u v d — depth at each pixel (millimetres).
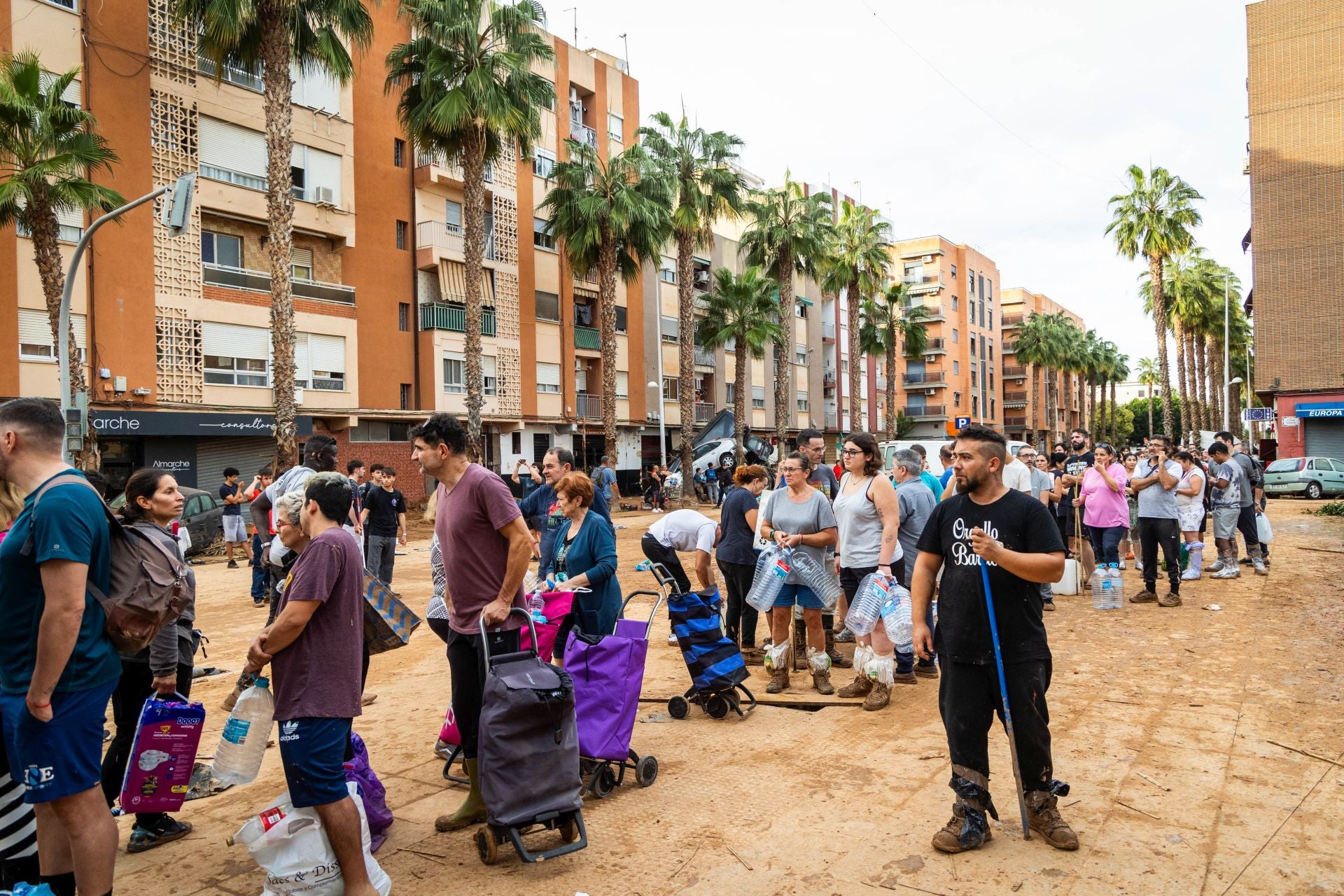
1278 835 3869
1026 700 3783
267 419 23734
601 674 4652
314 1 19500
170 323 22141
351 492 3574
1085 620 9016
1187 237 39250
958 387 73750
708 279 45656
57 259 17172
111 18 20938
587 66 37500
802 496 6559
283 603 3805
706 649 5930
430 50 23844
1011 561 3598
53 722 3014
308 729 3246
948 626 3887
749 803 4422
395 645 4316
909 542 7090
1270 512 25188
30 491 3146
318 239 26422
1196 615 9219
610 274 30859
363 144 27625
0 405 3211
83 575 2988
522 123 24375
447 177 29578
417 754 5391
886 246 43969
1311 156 33375
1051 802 3842
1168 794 4367
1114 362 95438
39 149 16578
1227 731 5340
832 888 3486
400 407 28844
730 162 34281
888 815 4207
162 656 4039
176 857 3992
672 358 42500
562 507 5465
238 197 23578
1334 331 32875
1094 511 9844
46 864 3223
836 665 7543
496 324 32281
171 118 22156
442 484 4270
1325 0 33156
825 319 57938
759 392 49844
